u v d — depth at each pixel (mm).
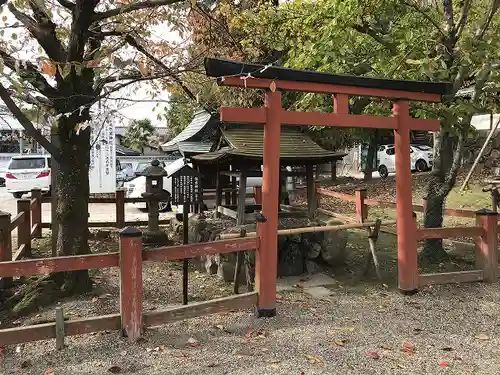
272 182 4617
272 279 4621
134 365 3516
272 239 4613
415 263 5488
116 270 6340
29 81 4859
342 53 6727
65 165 5203
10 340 3477
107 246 8055
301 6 7680
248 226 6129
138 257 3898
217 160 6133
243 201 6262
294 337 4113
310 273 6422
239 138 6328
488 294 5449
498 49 6004
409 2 6598
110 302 4988
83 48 5020
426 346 3992
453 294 5461
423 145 25234
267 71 4484
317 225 6527
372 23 6859
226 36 7512
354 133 16562
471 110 5777
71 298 5102
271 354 3758
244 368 3504
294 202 14266
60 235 5254
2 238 5016
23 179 17172
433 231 5609
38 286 5004
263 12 7922
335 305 5047
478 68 6180
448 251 7594
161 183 8219
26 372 3400
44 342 3920
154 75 5293
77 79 5055
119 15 5430
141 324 3945
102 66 4586
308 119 4812
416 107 6656
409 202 5457
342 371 3492
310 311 4820
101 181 17500
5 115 8711
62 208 5227
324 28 6938
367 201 7234
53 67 4031
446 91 5535
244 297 4488
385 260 7117
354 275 6312
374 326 4434
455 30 6160
